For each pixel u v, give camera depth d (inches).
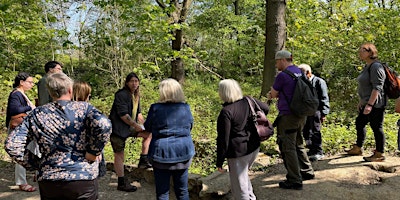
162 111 148.0
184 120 150.0
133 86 188.9
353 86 414.6
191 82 587.8
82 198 106.3
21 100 188.5
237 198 146.9
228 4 666.8
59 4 490.9
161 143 146.0
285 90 161.3
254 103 149.1
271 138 243.9
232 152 143.6
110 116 190.9
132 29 471.5
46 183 104.5
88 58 529.0
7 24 410.0
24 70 505.7
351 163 200.4
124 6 400.5
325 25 429.7
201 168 233.8
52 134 104.2
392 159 201.2
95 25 484.7
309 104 155.9
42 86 184.2
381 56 396.8
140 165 216.8
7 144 101.7
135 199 189.6
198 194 186.9
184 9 528.1
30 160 110.7
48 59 516.7
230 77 641.6
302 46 430.9
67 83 109.5
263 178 192.5
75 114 106.5
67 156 105.0
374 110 188.2
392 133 236.2
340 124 277.6
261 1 659.4
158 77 568.7
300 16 430.0
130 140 273.1
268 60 340.5
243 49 591.5
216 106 378.0
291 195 167.8
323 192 169.2
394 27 396.2
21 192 200.7
